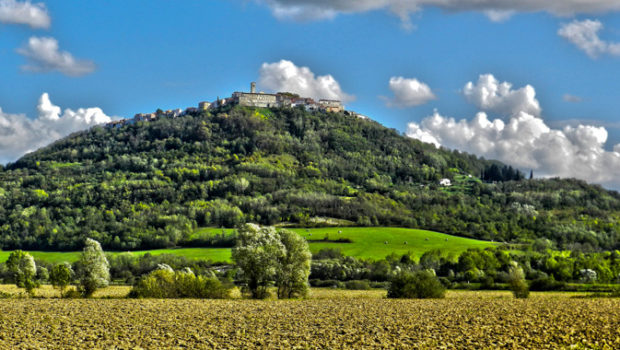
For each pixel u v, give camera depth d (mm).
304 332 56688
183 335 54969
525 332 54938
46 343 50312
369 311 74250
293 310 75312
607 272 151750
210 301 87875
